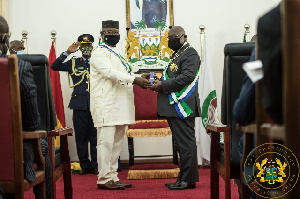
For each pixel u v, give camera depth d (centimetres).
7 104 229
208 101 639
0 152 231
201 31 655
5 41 261
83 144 632
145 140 703
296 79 143
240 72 301
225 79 304
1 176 231
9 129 230
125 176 593
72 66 638
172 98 446
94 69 464
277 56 159
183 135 453
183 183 459
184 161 455
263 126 183
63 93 700
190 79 444
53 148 306
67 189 346
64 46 704
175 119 452
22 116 247
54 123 349
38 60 341
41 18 706
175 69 455
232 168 283
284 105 145
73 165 650
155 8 705
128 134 577
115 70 451
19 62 245
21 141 230
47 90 342
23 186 233
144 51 697
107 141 459
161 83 447
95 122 463
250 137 230
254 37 412
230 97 299
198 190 448
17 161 230
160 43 698
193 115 448
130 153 599
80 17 706
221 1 709
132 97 472
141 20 703
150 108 616
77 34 704
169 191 448
